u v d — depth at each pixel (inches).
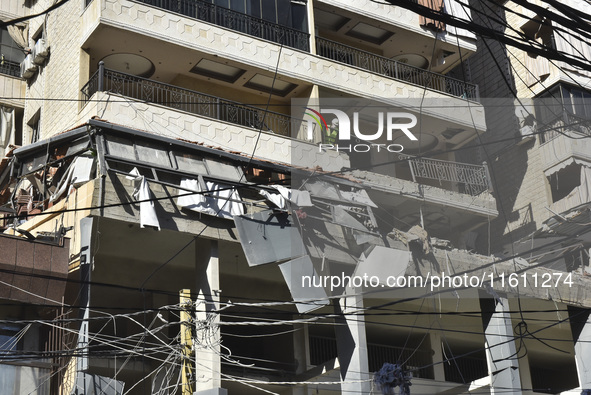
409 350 1021.8
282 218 821.2
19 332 695.1
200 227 778.8
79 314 697.6
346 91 1053.8
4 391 658.2
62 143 780.0
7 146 1024.9
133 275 862.5
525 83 1131.9
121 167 749.3
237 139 919.7
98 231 741.3
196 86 1012.5
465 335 1036.5
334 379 891.4
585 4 1167.6
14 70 1072.8
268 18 1043.9
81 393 669.9
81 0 962.7
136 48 943.0
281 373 904.9
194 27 961.5
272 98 1062.4
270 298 952.3
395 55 1200.8
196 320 697.6
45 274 693.9
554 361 1155.9
